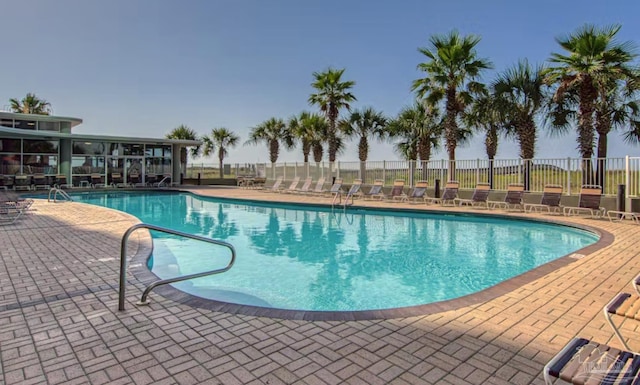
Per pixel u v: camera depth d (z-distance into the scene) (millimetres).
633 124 12094
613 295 3896
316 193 19125
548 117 13016
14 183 19812
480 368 2436
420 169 15719
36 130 19969
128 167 23703
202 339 2883
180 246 7969
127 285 4207
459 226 10570
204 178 27016
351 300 4824
